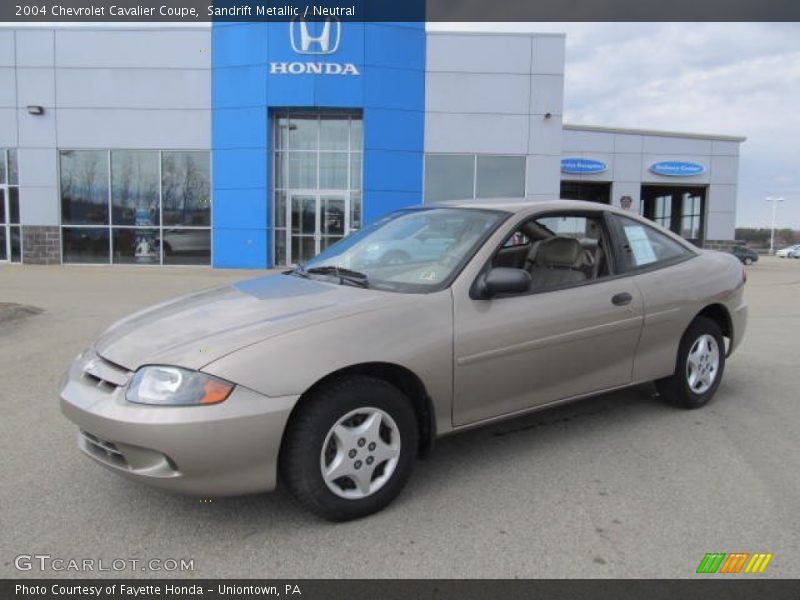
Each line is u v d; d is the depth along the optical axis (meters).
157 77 19.16
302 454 3.13
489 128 19.58
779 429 4.65
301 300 3.62
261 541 3.11
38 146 19.47
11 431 4.55
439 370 3.50
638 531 3.20
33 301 11.10
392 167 19.33
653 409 5.08
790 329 9.07
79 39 19.06
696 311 4.86
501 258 4.51
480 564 2.91
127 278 15.88
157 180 19.55
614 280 4.46
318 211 19.97
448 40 19.27
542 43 19.44
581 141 34.53
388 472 3.38
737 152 35.97
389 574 2.84
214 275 17.00
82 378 3.34
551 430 4.61
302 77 18.78
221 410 2.93
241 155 19.17
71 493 3.59
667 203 44.06
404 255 4.11
